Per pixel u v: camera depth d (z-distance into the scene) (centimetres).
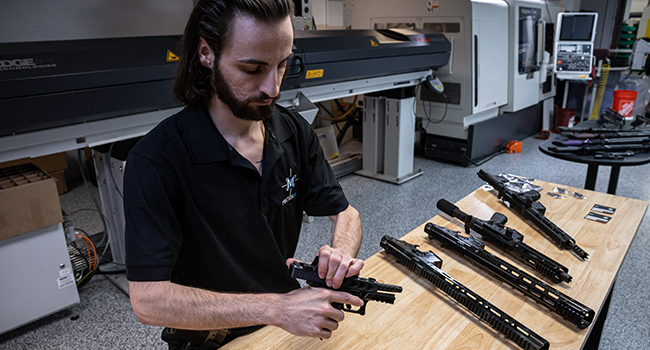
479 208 152
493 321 90
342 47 240
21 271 178
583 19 426
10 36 170
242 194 86
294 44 216
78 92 152
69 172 363
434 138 412
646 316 193
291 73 216
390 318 94
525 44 415
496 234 125
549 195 161
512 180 175
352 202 321
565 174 373
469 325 92
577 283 107
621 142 229
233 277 92
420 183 358
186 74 77
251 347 86
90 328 191
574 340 88
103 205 228
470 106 367
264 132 90
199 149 79
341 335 89
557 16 467
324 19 464
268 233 93
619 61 509
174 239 76
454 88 372
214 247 86
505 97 412
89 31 190
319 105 440
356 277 81
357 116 475
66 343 182
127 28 201
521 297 102
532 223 140
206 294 75
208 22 66
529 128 494
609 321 191
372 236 268
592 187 245
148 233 73
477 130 387
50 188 177
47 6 176
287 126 95
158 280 73
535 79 449
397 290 81
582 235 131
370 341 88
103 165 212
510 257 120
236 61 66
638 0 592
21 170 191
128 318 198
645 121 261
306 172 102
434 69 360
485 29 356
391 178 362
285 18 66
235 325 74
